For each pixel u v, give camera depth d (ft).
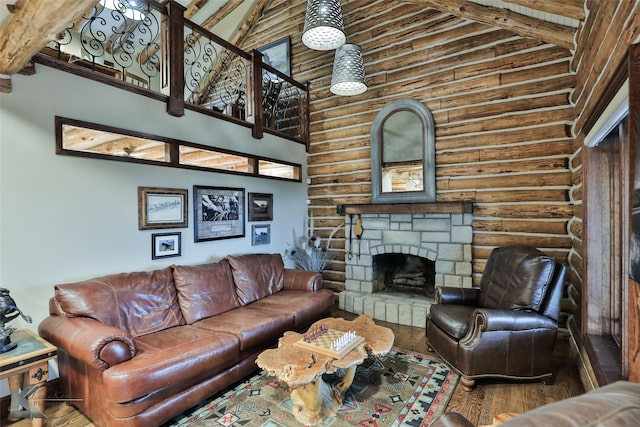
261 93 15.64
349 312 15.84
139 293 9.59
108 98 10.06
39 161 8.66
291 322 11.02
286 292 13.56
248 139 15.05
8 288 8.16
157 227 11.40
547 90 12.42
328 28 11.37
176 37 11.80
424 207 14.57
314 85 18.57
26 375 7.85
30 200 8.52
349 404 8.33
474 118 13.89
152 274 10.28
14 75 8.24
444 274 14.38
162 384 7.22
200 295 10.87
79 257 9.45
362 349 8.02
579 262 10.30
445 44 14.56
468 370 8.90
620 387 2.81
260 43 21.39
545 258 9.55
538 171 12.64
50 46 11.98
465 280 13.93
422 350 11.57
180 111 11.84
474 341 8.94
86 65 13.01
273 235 16.53
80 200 9.47
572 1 8.49
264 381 9.55
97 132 11.87
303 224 18.53
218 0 20.35
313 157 18.58
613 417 2.28
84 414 7.89
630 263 4.79
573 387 9.02
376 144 16.06
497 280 10.76
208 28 21.75
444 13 14.62
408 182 15.40
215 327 9.71
